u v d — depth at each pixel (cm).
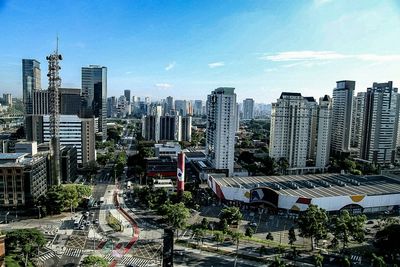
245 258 17238
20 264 15588
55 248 17650
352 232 18312
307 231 18250
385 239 18025
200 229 19012
